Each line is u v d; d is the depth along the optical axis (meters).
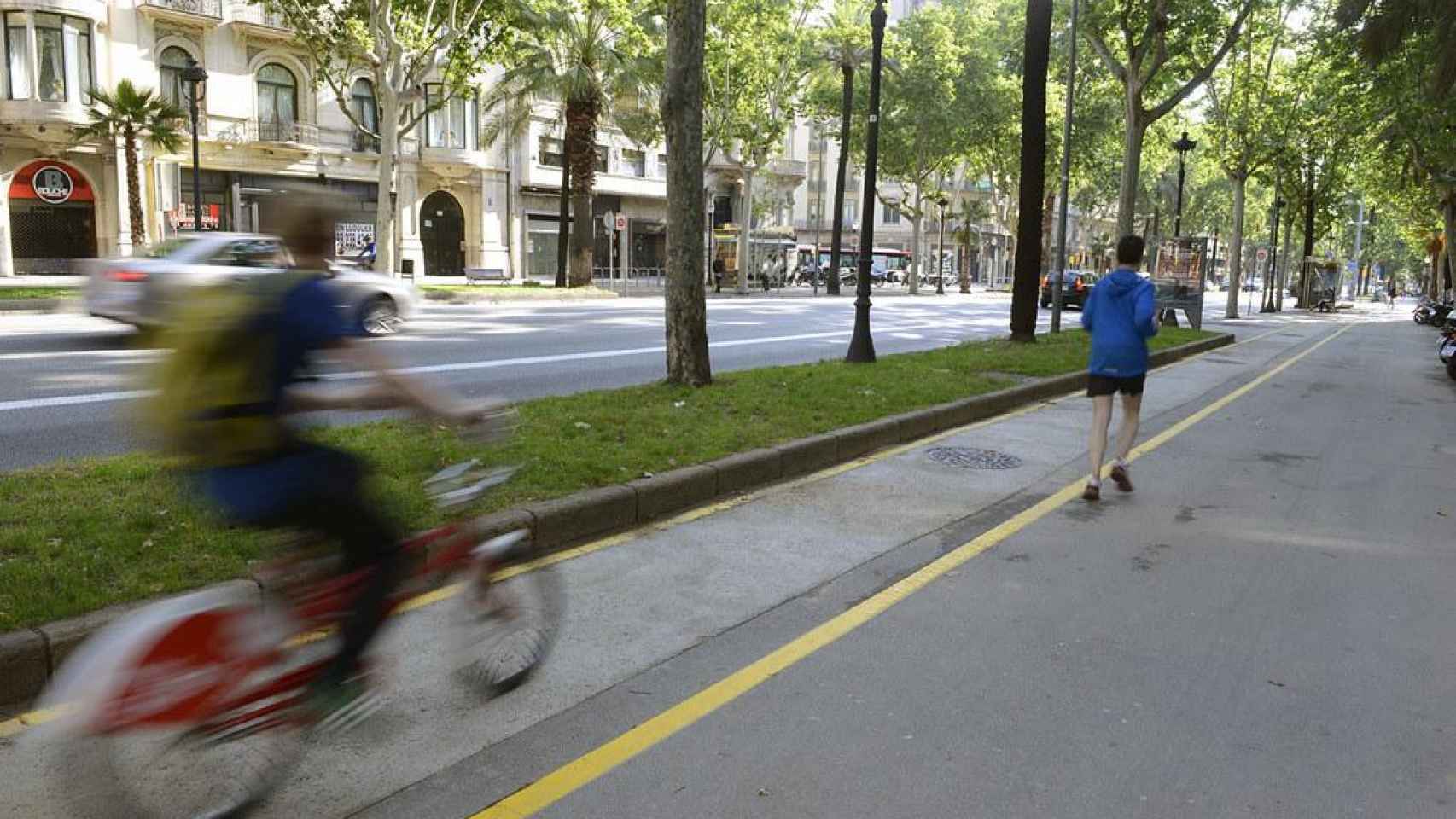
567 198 33.69
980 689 3.89
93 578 4.15
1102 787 3.19
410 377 3.10
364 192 37.84
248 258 13.09
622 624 4.44
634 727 3.51
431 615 4.33
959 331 22.55
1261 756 3.42
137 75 32.12
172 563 4.36
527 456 6.54
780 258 52.34
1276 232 46.44
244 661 2.79
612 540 5.63
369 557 3.14
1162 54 22.36
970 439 9.17
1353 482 7.95
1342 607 4.95
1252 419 11.25
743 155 42.47
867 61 41.38
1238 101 35.72
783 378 11.10
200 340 2.73
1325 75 31.12
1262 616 4.80
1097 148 50.44
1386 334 31.61
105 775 2.61
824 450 7.77
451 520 5.00
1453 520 6.77
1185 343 19.55
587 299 30.92
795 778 3.19
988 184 78.19
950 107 47.75
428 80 38.62
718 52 35.81
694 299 10.02
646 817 2.96
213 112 34.09
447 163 39.91
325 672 3.02
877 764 3.29
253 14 34.38
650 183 49.78
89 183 31.95
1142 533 6.23
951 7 50.16
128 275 12.42
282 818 2.91
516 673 3.78
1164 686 3.97
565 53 32.19
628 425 7.90
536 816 2.96
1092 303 7.24
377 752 3.29
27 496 5.25
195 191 25.58
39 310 18.56
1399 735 3.60
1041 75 16.48
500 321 20.02
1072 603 4.91
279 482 2.84
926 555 5.61
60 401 8.88
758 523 6.10
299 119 36.38
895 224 82.06
